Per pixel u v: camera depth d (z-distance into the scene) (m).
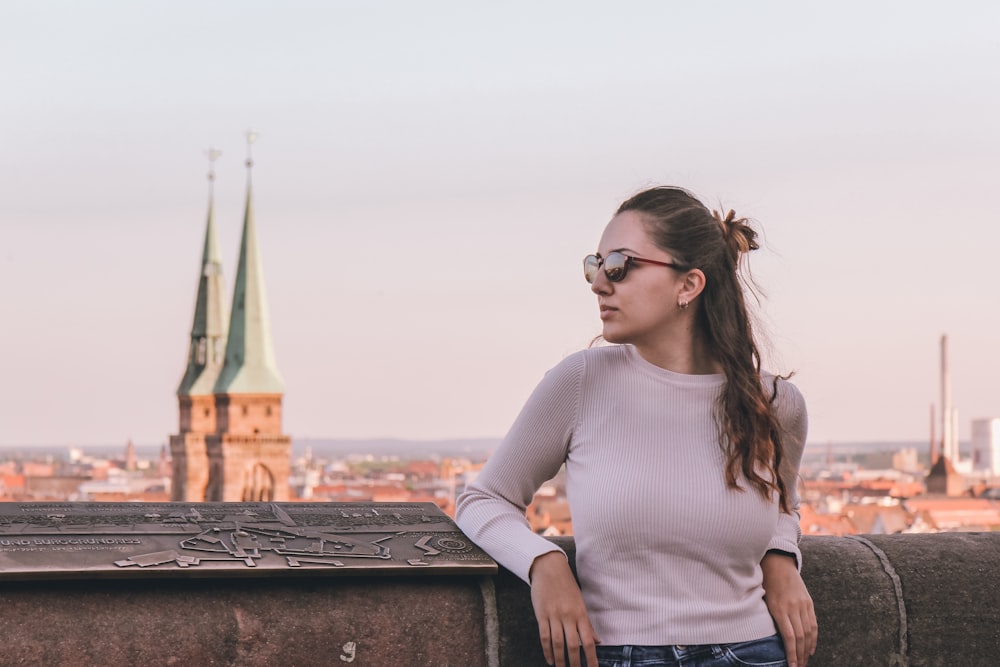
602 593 3.64
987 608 4.54
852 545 4.59
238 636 3.74
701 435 3.68
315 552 3.92
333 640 3.83
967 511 135.12
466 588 3.99
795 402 3.90
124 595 3.68
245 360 112.38
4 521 3.95
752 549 3.65
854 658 4.45
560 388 3.79
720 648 3.58
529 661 4.00
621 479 3.63
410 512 4.42
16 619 3.56
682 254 3.70
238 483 111.25
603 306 3.77
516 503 3.89
